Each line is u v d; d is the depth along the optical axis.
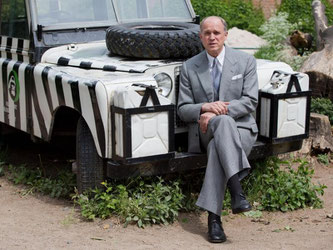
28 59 5.84
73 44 5.88
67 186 5.63
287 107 5.31
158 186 4.94
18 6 6.05
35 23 5.81
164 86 5.16
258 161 5.63
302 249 4.42
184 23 5.97
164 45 5.23
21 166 6.38
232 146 4.64
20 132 7.38
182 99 5.11
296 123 5.39
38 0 5.89
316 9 9.82
